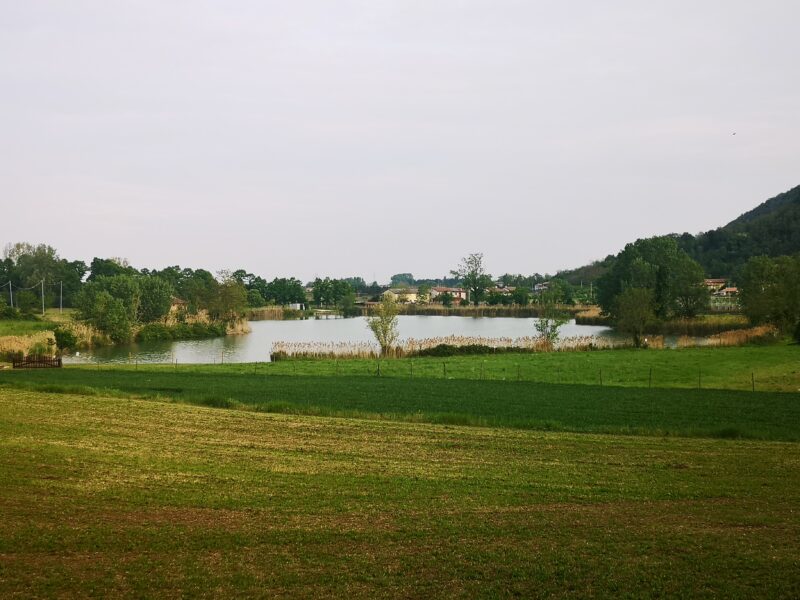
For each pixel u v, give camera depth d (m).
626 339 90.81
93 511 16.62
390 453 23.94
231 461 22.28
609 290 128.75
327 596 12.03
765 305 81.62
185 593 12.15
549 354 67.69
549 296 87.56
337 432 27.75
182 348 91.75
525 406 34.88
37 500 17.30
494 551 14.16
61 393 38.06
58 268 165.25
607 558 13.73
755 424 29.80
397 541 14.80
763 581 12.52
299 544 14.61
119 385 43.44
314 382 45.84
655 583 12.48
